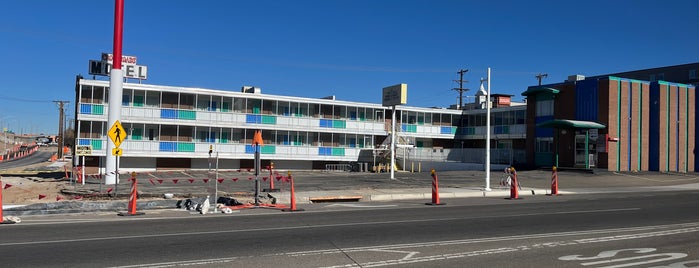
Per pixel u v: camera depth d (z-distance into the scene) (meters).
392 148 31.20
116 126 19.47
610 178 32.00
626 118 38.06
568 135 39.66
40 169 51.38
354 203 18.61
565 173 35.31
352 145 53.72
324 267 7.38
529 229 11.27
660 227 11.59
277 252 8.47
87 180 30.84
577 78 44.56
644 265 7.60
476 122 56.97
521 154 45.53
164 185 25.70
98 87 42.31
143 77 45.66
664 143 39.31
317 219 13.16
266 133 49.66
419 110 56.12
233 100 48.06
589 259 8.01
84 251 8.48
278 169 50.75
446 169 47.25
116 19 25.44
